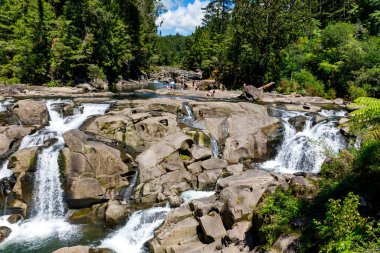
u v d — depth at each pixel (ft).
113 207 43.68
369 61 100.83
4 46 114.73
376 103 25.38
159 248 35.63
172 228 36.99
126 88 135.44
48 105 69.05
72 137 50.83
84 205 46.65
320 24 149.18
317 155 57.47
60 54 121.29
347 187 30.14
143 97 94.43
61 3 148.56
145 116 61.87
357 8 139.33
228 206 36.58
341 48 110.01
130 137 58.03
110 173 49.03
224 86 127.65
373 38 112.47
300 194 33.86
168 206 45.68
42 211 46.85
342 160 38.40
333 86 111.14
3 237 39.96
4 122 60.70
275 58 116.88
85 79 135.54
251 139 62.49
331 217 22.44
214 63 159.02
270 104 85.71
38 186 48.62
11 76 116.57
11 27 125.59
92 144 50.72
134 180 50.65
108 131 58.13
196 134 60.90
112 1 169.27
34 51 118.83
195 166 53.98
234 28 121.60
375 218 24.03
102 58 147.54
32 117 62.03
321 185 34.63
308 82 112.98
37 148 50.85
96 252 36.32
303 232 27.37
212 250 33.81
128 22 174.29
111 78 156.04
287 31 113.09
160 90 115.03
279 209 31.91
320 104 90.22
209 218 37.09
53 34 120.88
